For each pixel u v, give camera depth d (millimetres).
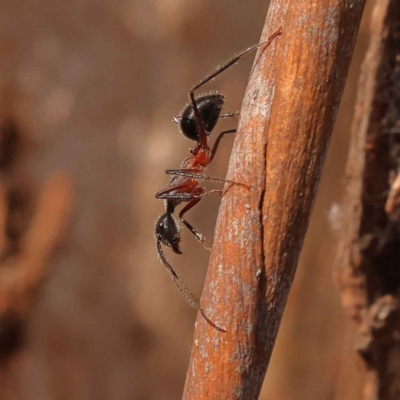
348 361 97
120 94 117
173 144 115
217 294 76
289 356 105
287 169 75
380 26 84
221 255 76
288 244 76
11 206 117
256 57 76
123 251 117
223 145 110
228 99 112
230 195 76
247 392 76
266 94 76
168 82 115
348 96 101
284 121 75
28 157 117
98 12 117
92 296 117
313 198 76
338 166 102
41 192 117
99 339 117
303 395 105
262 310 76
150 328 117
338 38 75
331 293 104
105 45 117
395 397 88
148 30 116
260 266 76
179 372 116
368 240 87
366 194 86
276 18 76
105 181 117
